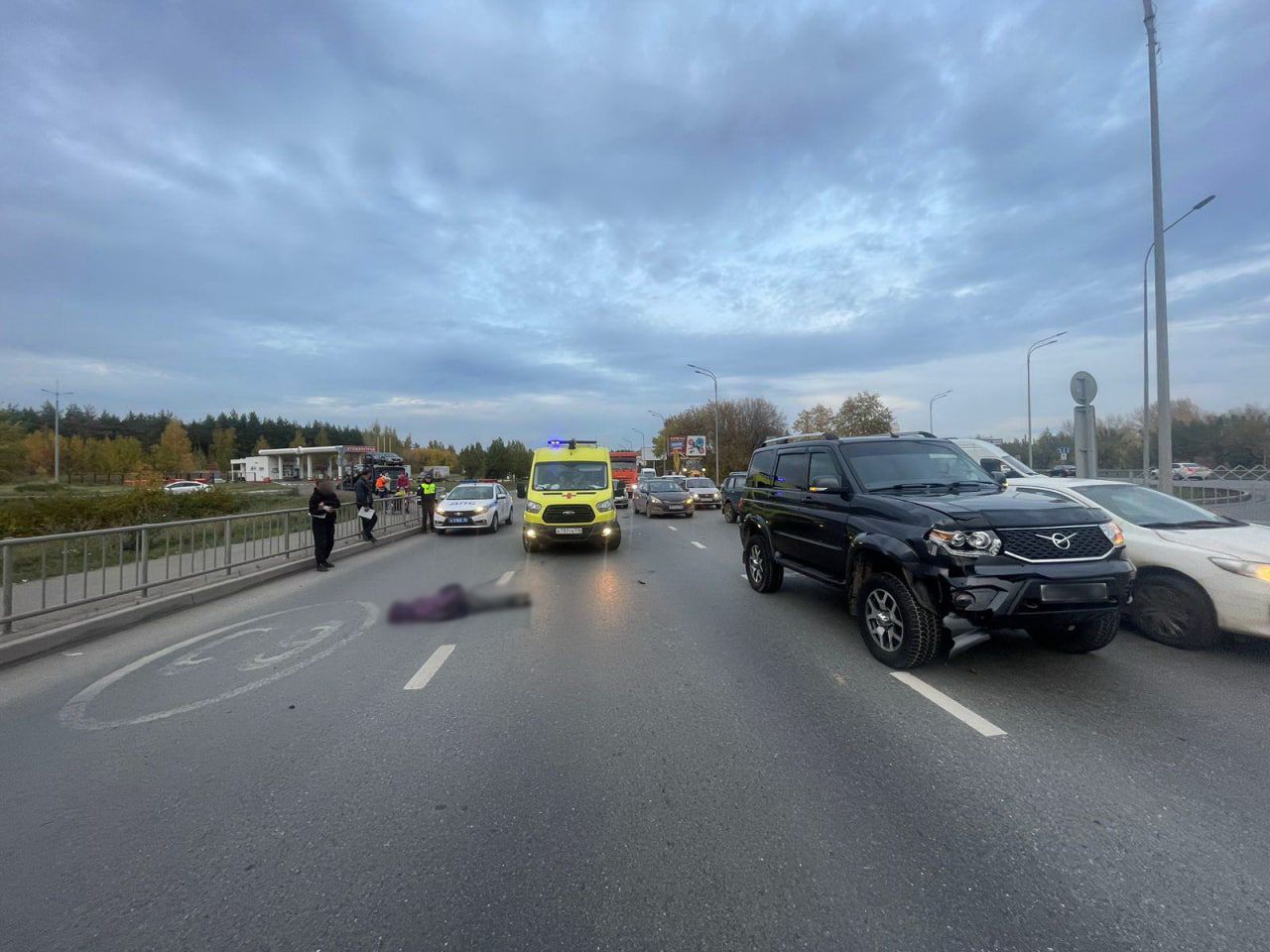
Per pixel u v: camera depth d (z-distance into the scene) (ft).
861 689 16.24
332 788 11.62
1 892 8.90
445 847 9.75
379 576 35.94
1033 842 9.62
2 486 169.89
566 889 8.74
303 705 15.81
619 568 37.40
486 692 16.48
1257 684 16.05
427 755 12.92
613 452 110.01
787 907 8.29
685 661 18.84
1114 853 9.32
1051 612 15.55
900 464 21.53
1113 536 16.53
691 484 99.81
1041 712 14.52
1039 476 29.63
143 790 11.68
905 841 9.70
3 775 12.37
